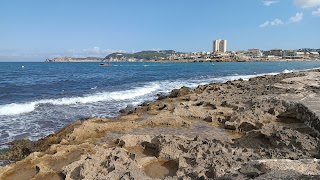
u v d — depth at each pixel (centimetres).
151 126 1304
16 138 1414
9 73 6862
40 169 823
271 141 977
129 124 1300
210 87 2705
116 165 764
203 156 856
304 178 601
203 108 1602
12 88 3506
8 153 1162
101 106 2270
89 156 846
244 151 919
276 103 1466
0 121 1750
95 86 3794
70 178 757
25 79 5003
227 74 6475
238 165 748
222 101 1708
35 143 1220
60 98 2575
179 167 809
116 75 6325
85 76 5953
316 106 1249
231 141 1056
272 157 850
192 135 1158
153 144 1002
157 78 5359
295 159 801
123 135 1128
